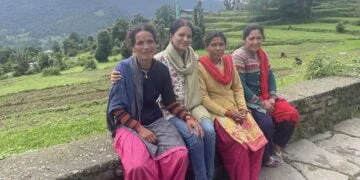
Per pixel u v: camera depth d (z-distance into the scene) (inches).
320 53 270.2
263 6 3024.1
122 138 125.6
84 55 2080.5
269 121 163.5
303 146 194.1
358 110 236.4
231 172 148.3
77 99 880.3
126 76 128.5
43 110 730.8
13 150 309.3
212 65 152.9
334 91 217.8
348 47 1533.0
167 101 137.1
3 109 823.7
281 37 2198.6
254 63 170.6
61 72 1537.9
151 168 118.3
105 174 127.7
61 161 127.3
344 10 2972.4
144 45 126.7
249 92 167.0
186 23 140.7
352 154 187.8
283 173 168.4
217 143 148.7
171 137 127.0
